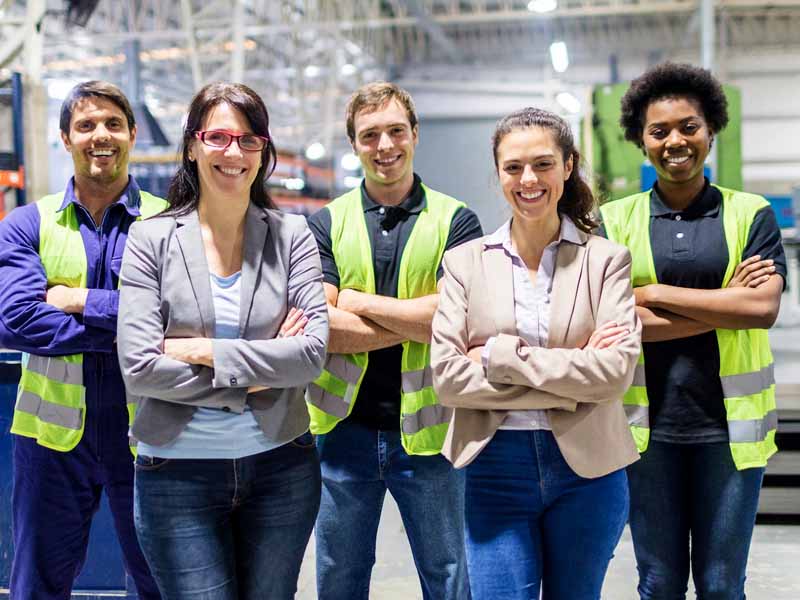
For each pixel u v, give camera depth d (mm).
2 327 1996
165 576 1659
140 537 1684
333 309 2051
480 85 14422
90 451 2066
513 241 1808
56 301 2014
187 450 1645
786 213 6574
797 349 5008
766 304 1956
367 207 2172
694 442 1989
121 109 2145
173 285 1671
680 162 2035
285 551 1738
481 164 10250
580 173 1830
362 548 2131
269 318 1718
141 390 1619
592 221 1854
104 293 2002
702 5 9273
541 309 1739
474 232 2172
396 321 2000
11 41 6984
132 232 1715
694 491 2021
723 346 2002
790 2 11469
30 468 2070
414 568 3248
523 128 1714
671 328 1994
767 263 1995
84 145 2102
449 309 1771
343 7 11406
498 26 14016
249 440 1673
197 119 1701
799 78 12648
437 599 2117
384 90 2104
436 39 13352
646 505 2037
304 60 12758
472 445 1714
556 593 1733
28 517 2076
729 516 1959
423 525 2086
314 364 1688
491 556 1689
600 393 1617
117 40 10883
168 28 12820
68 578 2129
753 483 1961
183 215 1740
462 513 2117
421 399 2062
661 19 13016
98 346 1987
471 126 10250
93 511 2150
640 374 2037
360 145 2123
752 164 12914
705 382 1995
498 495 1708
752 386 1995
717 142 5715
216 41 10461
